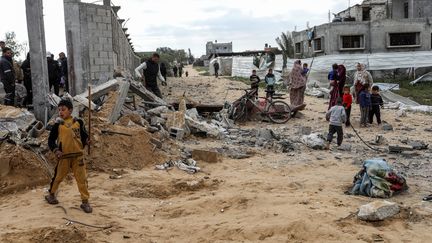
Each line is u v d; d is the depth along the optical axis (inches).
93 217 265.9
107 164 377.1
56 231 233.6
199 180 351.9
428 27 1626.5
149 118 532.7
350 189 327.3
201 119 632.4
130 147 400.8
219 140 524.7
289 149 477.7
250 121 678.5
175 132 509.4
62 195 306.5
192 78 1950.1
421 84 1451.8
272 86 871.1
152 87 657.6
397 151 466.0
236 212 277.7
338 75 685.3
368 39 1620.3
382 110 814.5
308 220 247.8
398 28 1619.1
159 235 247.6
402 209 269.3
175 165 400.8
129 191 329.1
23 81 584.7
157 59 654.5
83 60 658.2
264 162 422.3
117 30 851.4
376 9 1919.3
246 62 2098.9
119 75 639.8
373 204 258.8
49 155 358.3
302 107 705.0
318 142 490.3
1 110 411.2
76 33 649.6
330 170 391.2
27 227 244.7
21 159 333.4
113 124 439.5
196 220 268.4
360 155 456.4
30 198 302.2
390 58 1558.8
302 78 720.3
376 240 228.7
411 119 714.2
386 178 312.2
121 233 246.4
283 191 321.7
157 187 336.8
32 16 464.8
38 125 419.2
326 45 1628.9
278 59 1876.2
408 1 1877.5
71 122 273.1
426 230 244.1
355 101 850.8
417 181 351.6
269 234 239.5
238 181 351.3
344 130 616.1
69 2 644.7
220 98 1052.5
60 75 633.6
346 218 256.8
